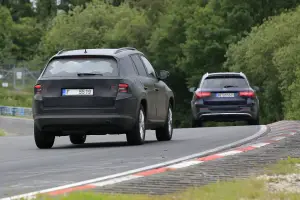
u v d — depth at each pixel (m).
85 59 47.88
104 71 47.16
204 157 34.66
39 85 47.62
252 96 80.75
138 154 39.38
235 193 21.31
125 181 26.44
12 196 23.53
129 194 22.16
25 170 33.03
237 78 81.75
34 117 47.75
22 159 39.44
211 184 23.56
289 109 181.00
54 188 25.39
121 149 43.72
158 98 51.41
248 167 29.41
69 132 47.97
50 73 47.75
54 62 48.25
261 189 22.34
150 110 49.56
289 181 24.41
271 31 197.38
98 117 46.53
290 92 185.75
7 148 49.34
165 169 29.89
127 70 47.88
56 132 48.66
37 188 25.92
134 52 50.88
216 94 81.00
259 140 44.34
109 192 23.30
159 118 51.50
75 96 46.94
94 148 45.97
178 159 35.00
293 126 57.78
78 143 56.22
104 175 29.67
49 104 47.28
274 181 24.38
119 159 36.72
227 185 22.94
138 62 50.38
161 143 48.88
